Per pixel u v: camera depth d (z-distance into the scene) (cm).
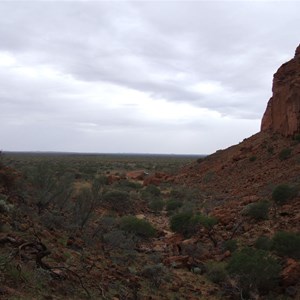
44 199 1606
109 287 840
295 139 3969
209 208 2584
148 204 2975
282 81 4678
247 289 1067
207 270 1264
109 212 2258
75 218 1573
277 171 3309
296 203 2102
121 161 11538
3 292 582
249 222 1970
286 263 1195
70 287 737
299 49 4988
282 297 1016
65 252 991
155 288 965
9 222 1060
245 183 3412
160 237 1864
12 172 1766
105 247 1320
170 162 10912
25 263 758
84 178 3966
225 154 5106
